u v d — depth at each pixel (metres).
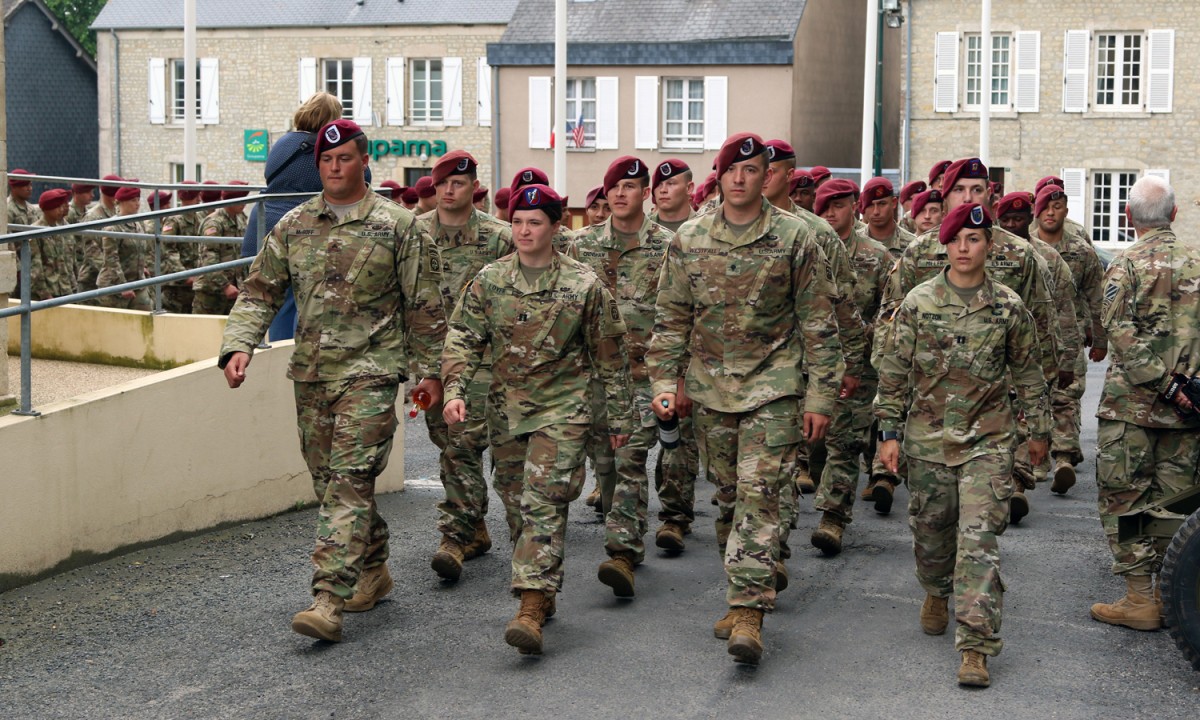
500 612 7.05
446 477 7.62
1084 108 34.78
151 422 8.05
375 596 7.10
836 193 8.98
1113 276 6.99
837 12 39.06
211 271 9.13
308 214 6.72
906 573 7.82
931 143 35.72
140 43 43.66
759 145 6.44
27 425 7.23
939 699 5.84
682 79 37.94
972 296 6.24
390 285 6.70
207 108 43.03
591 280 6.53
